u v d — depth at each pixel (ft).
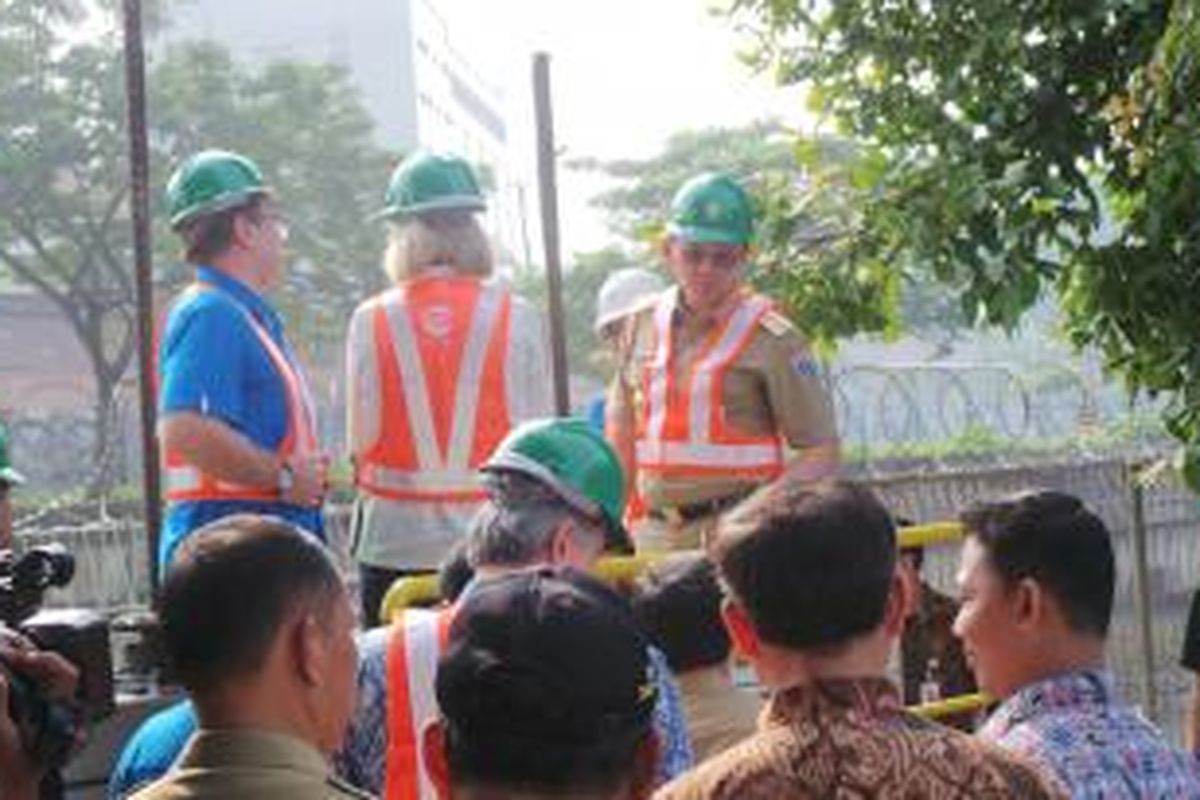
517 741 9.12
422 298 22.72
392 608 18.47
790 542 10.84
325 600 11.26
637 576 17.80
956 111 27.02
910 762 10.40
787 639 10.84
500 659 9.19
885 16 27.53
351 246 147.02
